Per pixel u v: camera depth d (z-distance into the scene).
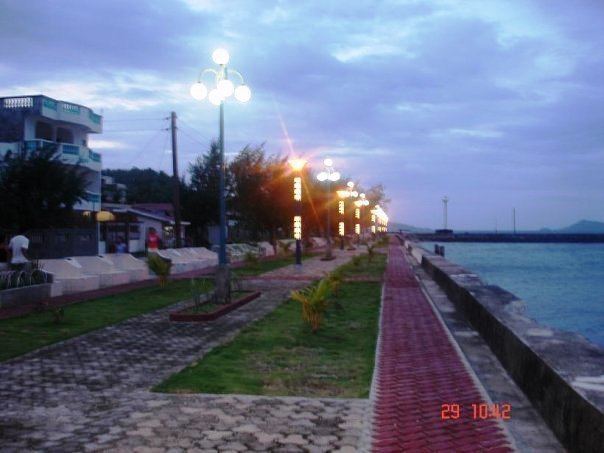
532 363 6.48
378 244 64.56
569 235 150.62
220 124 15.27
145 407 6.39
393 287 19.94
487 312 9.91
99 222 42.47
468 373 7.96
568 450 5.02
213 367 8.34
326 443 5.32
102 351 9.52
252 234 48.53
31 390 7.15
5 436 5.50
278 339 10.56
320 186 51.53
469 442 5.33
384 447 5.23
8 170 25.80
